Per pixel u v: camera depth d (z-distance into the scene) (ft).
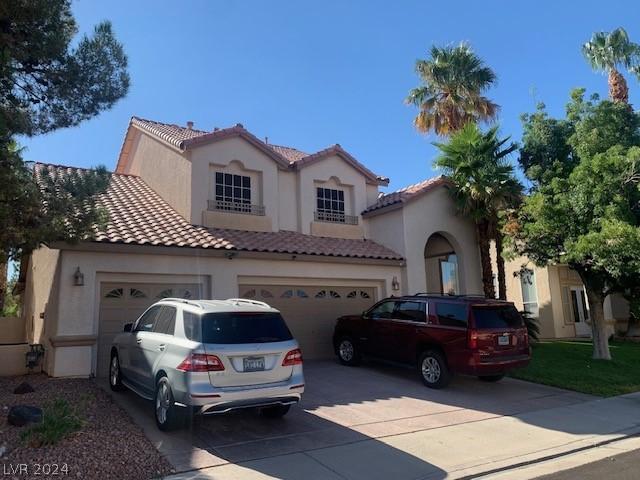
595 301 50.19
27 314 57.31
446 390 36.42
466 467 21.71
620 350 58.75
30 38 28.04
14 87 29.04
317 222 55.88
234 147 51.29
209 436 24.49
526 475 21.03
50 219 27.96
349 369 42.88
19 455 20.34
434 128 71.51
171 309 27.02
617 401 35.22
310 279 49.37
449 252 64.95
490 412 31.19
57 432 22.03
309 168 56.59
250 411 29.25
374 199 61.41
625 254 39.40
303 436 25.12
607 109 50.26
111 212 45.09
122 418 26.32
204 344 23.12
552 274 71.82
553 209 44.91
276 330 25.54
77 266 37.63
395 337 39.65
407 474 20.76
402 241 54.80
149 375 26.45
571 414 31.27
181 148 48.29
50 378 35.81
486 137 56.13
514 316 36.94
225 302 26.94
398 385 37.42
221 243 43.86
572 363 47.52
